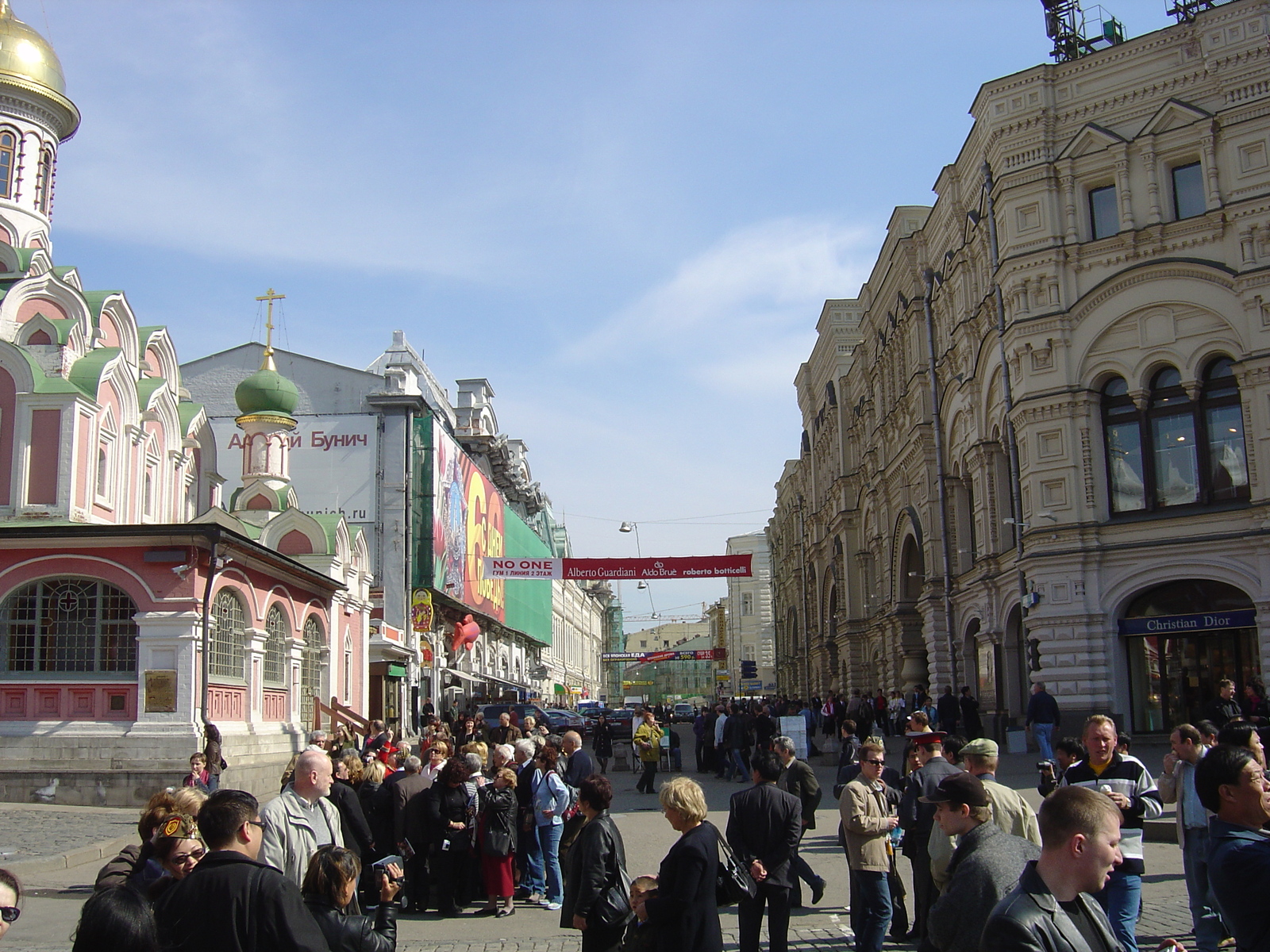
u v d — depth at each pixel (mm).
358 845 11016
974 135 32656
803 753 29031
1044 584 29000
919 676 42938
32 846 17188
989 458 33062
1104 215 29750
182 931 5711
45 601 23562
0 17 32031
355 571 34938
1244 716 22141
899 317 42812
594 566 37938
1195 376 27859
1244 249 27250
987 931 4730
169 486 31766
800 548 73062
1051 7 35625
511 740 21672
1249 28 27750
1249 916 5441
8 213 31312
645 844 17812
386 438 50781
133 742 22500
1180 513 27625
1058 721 24672
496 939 11961
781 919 9383
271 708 27359
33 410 26156
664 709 58938
